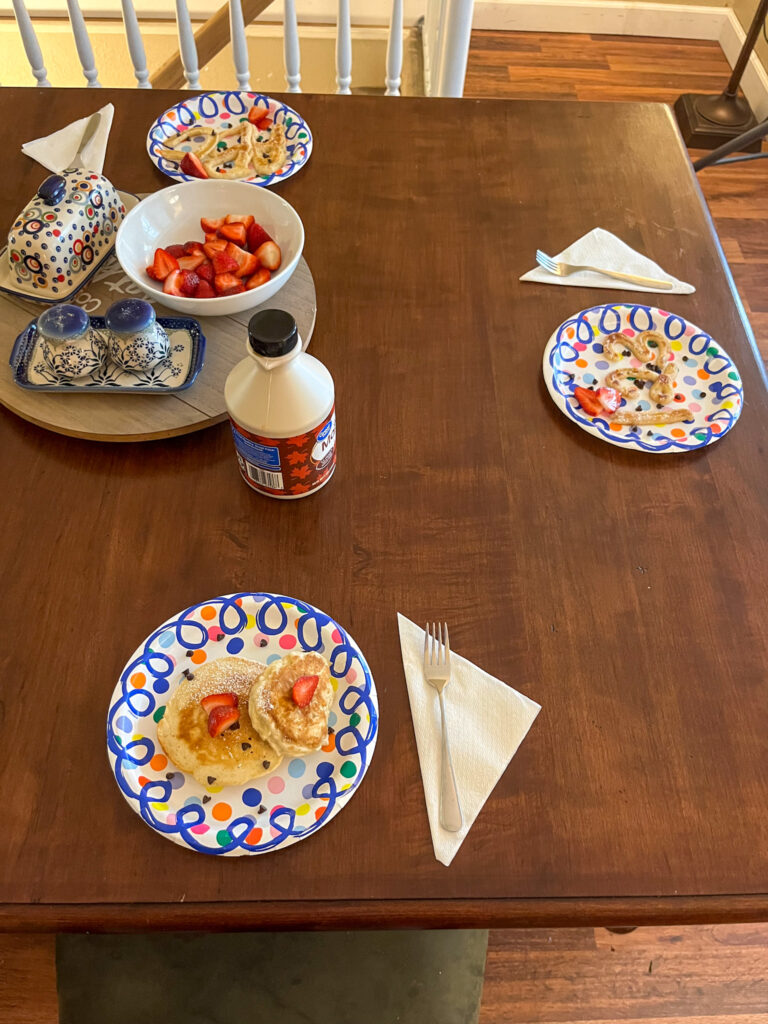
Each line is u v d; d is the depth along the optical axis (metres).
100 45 2.74
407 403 0.92
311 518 0.83
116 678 0.72
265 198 1.02
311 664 0.71
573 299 1.04
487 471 0.87
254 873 0.63
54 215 0.96
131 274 0.93
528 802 0.67
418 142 1.21
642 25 3.06
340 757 0.68
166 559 0.79
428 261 1.06
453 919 0.62
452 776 0.67
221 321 0.97
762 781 0.69
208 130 1.20
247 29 2.64
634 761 0.69
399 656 0.75
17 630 0.74
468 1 1.49
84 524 0.82
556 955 1.35
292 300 0.99
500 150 1.21
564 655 0.75
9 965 1.31
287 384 0.72
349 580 0.79
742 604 0.78
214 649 0.74
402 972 0.86
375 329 0.99
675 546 0.82
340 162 1.18
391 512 0.84
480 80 2.90
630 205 1.15
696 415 0.93
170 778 0.67
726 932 1.38
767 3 2.39
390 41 1.53
